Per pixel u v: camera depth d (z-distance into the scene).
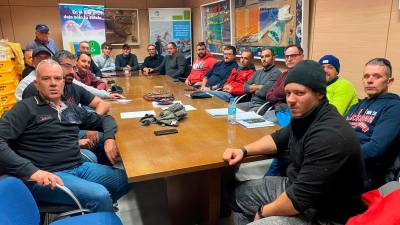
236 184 1.93
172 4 7.66
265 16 4.49
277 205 1.39
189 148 1.76
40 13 6.69
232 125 2.22
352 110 2.19
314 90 1.35
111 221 1.45
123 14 7.25
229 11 5.51
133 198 2.51
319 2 3.46
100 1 7.06
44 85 1.81
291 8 3.88
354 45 3.05
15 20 6.55
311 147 1.33
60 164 1.87
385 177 1.83
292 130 1.50
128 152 1.71
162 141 1.89
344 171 1.29
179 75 5.82
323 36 3.45
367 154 1.81
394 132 1.79
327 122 1.34
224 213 2.12
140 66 6.98
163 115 2.34
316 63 1.39
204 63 5.38
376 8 2.77
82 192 1.70
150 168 1.49
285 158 1.85
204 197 1.95
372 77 1.98
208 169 1.69
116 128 2.12
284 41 4.11
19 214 1.18
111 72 6.16
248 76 4.23
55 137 1.84
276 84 3.36
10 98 4.33
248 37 5.04
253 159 1.70
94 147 2.47
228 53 4.71
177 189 1.98
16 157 1.61
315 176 1.29
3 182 1.16
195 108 2.78
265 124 2.23
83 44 5.25
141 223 2.16
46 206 1.72
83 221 1.45
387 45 2.69
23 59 4.66
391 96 1.95
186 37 7.42
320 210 1.37
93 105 2.63
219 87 4.60
